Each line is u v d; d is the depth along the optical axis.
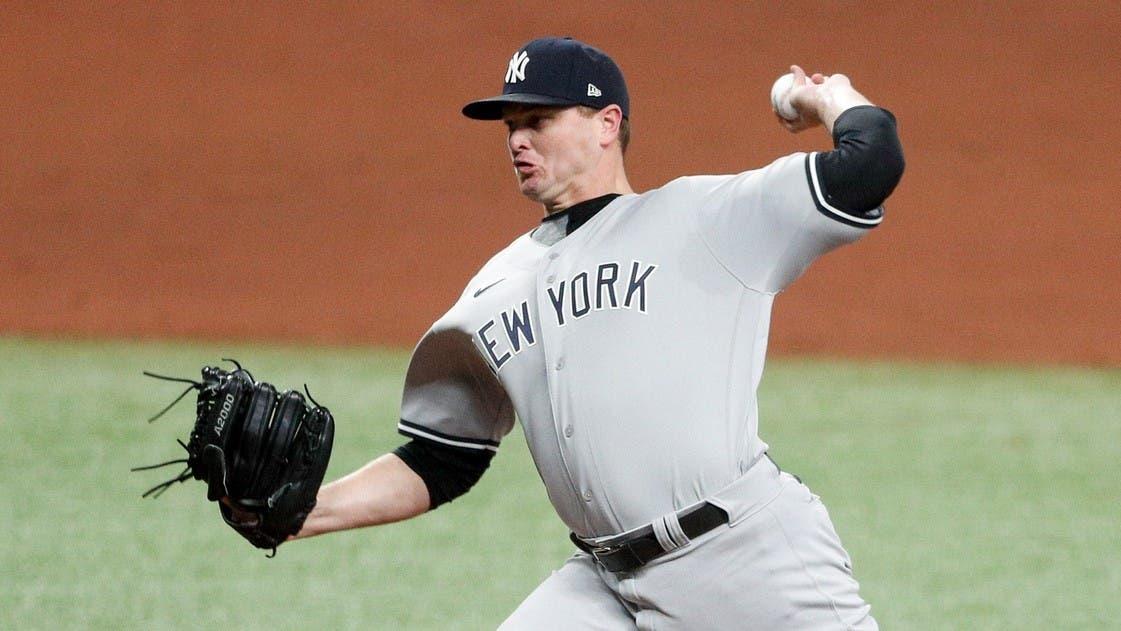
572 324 13.11
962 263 59.12
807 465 33.31
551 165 13.76
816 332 52.75
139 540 26.66
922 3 82.50
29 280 57.00
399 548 26.73
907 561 26.23
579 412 12.98
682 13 81.81
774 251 12.89
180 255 59.91
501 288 13.83
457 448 15.12
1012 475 32.56
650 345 12.85
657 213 13.24
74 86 73.56
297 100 73.81
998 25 80.25
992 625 22.75
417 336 52.59
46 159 67.38
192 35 78.38
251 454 13.47
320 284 57.53
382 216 63.97
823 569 13.30
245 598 23.61
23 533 26.83
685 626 13.22
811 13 82.00
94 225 62.28
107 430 35.03
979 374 46.16
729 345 12.95
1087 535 27.89
